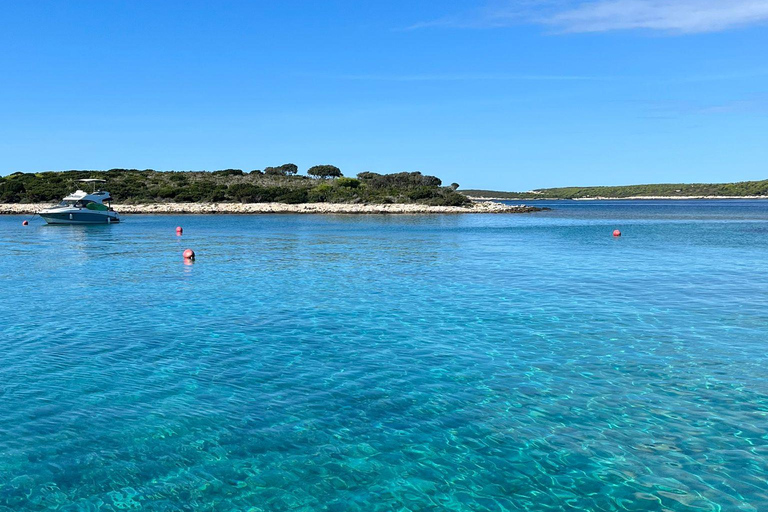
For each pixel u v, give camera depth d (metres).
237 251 32.62
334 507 6.71
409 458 7.75
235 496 6.90
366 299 17.77
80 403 9.39
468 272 23.58
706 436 8.21
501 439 8.22
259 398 9.65
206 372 10.88
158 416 8.93
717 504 6.65
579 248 33.78
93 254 31.08
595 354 11.88
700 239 40.47
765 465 7.43
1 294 18.62
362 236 44.09
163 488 7.04
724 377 10.47
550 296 18.08
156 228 54.75
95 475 7.29
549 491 6.98
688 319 14.78
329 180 125.00
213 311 16.05
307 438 8.26
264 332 13.73
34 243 38.12
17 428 8.48
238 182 114.88
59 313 15.76
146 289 19.64
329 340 13.04
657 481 7.13
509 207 101.38
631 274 22.69
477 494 6.95
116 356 11.84
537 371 10.89
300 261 27.72
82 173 112.19
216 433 8.38
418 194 103.62
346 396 9.73
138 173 118.06
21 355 11.86
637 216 83.06
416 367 11.16
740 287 19.48
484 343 12.75
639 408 9.17
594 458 7.68
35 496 6.84
